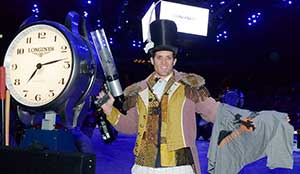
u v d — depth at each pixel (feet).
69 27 7.39
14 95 7.30
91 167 6.70
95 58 7.39
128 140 40.16
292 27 58.75
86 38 7.52
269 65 63.16
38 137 7.45
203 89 7.66
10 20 39.75
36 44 7.27
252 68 64.64
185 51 63.98
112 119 7.87
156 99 7.65
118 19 47.73
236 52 63.93
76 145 8.45
